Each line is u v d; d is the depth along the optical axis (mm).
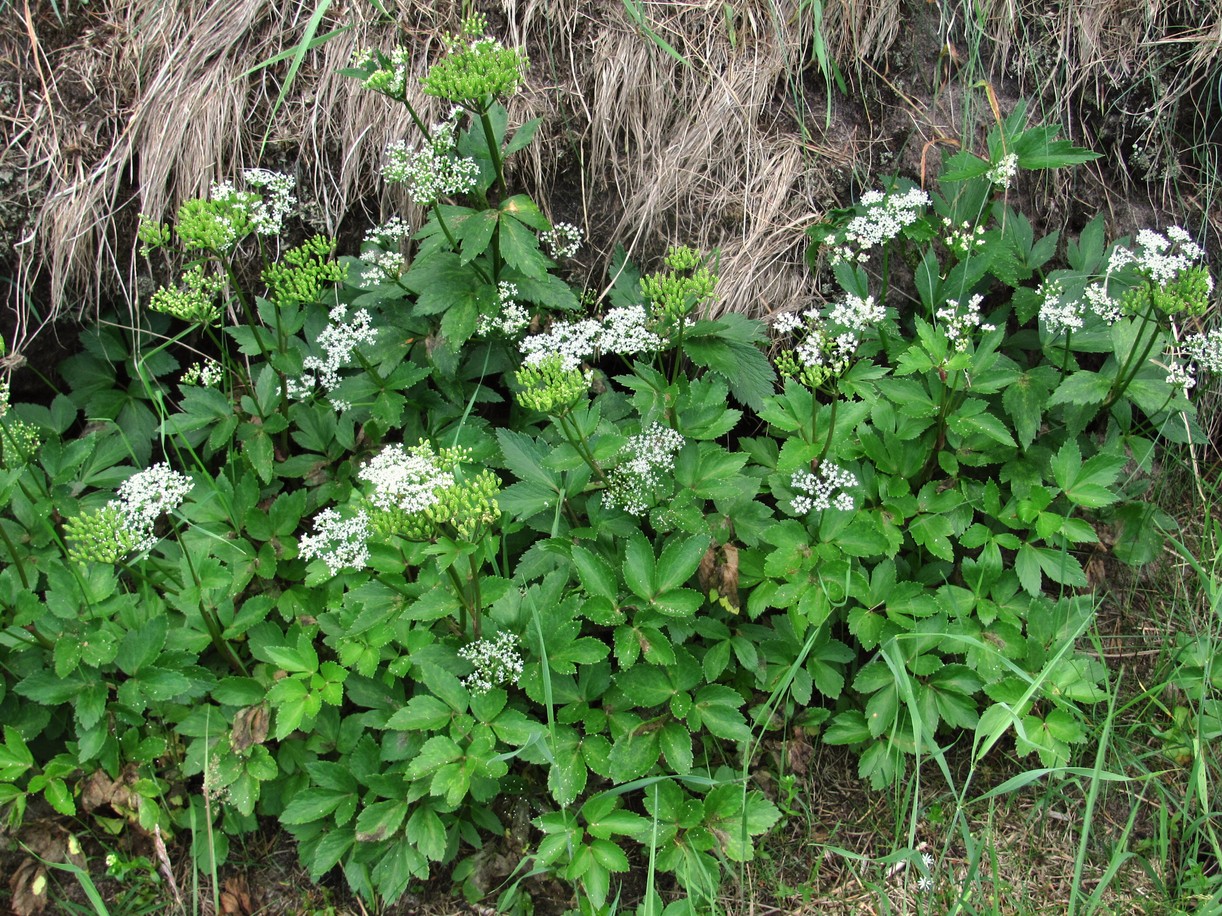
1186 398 950
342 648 858
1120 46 1105
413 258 1040
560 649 845
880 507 945
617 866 810
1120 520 991
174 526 857
